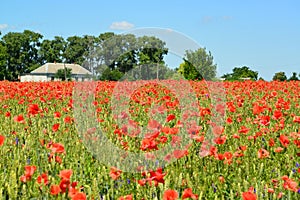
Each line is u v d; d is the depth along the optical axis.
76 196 2.86
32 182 4.05
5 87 17.73
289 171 4.85
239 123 8.03
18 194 3.67
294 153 5.57
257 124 7.49
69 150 5.66
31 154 5.50
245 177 4.53
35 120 7.80
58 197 3.18
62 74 81.69
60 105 11.54
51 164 4.28
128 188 4.32
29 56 109.31
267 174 4.62
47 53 109.88
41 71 100.31
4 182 3.91
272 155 5.52
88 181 4.51
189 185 3.81
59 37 111.06
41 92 15.00
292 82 22.16
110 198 3.87
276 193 3.87
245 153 5.38
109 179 4.28
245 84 19.50
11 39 105.56
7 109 10.70
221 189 4.14
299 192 3.85
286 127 7.19
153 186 3.48
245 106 11.54
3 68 93.50
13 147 5.53
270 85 19.41
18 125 7.36
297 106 10.70
